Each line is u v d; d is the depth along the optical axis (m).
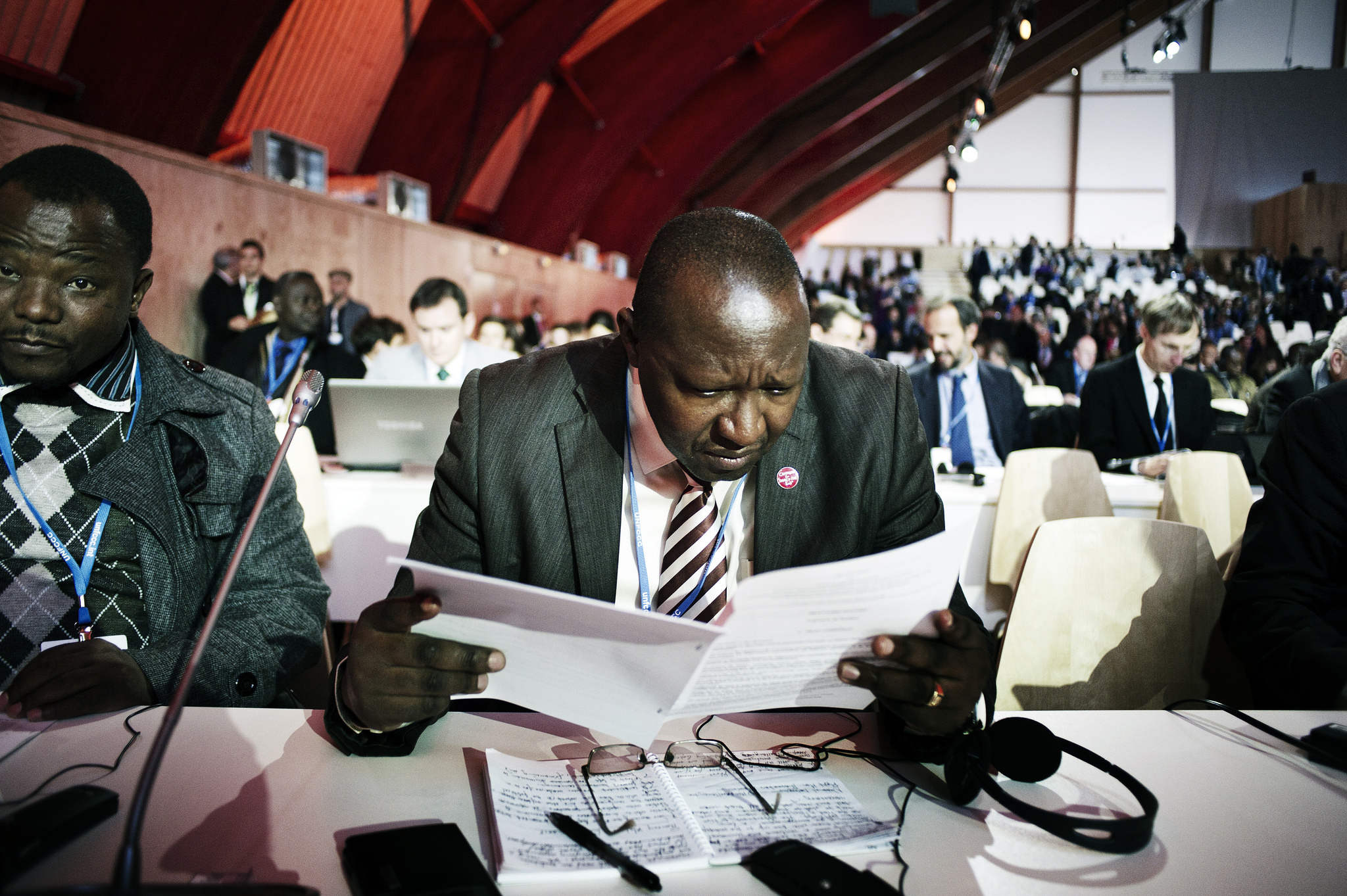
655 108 10.21
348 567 2.63
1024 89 15.10
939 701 0.78
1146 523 1.49
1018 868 0.68
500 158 10.26
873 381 1.10
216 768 0.81
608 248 13.37
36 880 0.61
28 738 0.86
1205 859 0.70
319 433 4.10
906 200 17.19
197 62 5.05
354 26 7.18
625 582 1.06
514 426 1.05
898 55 12.38
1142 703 1.48
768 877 0.65
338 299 5.94
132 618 1.15
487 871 0.65
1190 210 11.61
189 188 4.70
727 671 0.75
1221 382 7.34
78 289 1.01
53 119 3.87
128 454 1.14
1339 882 0.67
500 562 1.04
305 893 0.58
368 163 8.33
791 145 13.30
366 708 0.79
